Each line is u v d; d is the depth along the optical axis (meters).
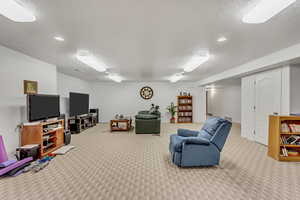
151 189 1.97
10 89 2.87
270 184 2.08
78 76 6.17
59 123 3.81
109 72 5.31
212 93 10.42
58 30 2.08
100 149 3.61
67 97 5.78
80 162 2.84
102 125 7.02
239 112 7.61
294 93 3.18
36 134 2.98
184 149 2.53
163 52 3.07
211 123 2.87
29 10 1.58
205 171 2.47
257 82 4.09
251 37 2.31
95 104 7.94
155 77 6.43
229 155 3.19
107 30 2.08
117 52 3.07
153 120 5.31
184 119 8.04
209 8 1.56
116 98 8.01
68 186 2.04
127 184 2.09
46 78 3.89
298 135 3.08
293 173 2.40
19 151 2.70
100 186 2.04
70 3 1.47
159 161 2.89
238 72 4.29
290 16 1.70
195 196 1.83
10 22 1.86
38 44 2.62
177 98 8.05
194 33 2.18
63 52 3.08
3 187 2.00
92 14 1.68
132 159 2.99
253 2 1.45
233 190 1.95
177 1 1.45
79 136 4.93
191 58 3.51
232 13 1.65
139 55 3.28
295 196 1.82
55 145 3.52
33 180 2.18
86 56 3.14
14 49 2.89
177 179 2.22
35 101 3.08
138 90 8.03
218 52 3.06
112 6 1.53
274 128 3.04
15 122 2.97
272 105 3.62
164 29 2.05
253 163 2.79
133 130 5.91
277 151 2.94
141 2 1.46
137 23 1.89
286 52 2.80
